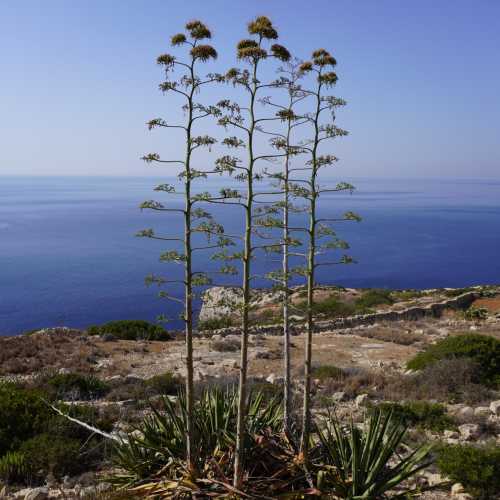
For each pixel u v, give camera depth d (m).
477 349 17.03
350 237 154.25
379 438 7.02
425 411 12.23
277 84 5.92
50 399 13.70
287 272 6.55
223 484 6.10
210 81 5.87
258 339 25.56
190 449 6.45
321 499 6.27
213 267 86.31
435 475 8.69
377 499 6.55
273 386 14.97
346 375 17.72
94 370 19.31
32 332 27.88
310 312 6.77
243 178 6.05
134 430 10.29
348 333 28.27
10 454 9.47
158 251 112.44
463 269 102.88
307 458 6.79
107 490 7.54
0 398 11.43
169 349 23.58
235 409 8.00
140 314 59.69
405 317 33.91
